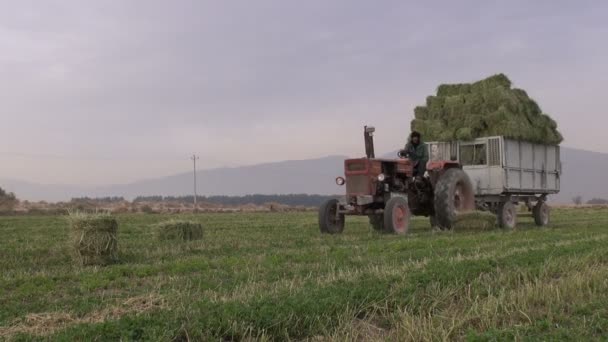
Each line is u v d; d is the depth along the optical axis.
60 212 39.00
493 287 6.73
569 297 6.29
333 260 9.03
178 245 11.99
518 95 16.44
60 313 5.62
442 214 14.01
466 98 16.33
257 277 7.58
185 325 4.91
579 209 39.38
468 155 16.17
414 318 5.45
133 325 4.84
